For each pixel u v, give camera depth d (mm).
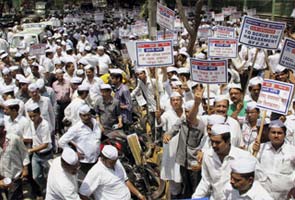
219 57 10922
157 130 9492
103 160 6395
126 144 8844
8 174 8047
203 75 8359
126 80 14016
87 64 12641
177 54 14305
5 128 8281
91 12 45750
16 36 24875
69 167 6129
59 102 12023
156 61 9188
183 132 7438
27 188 8875
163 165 7949
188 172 7559
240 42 9188
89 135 7934
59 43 22109
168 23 13352
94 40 28922
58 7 59406
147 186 8352
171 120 7734
